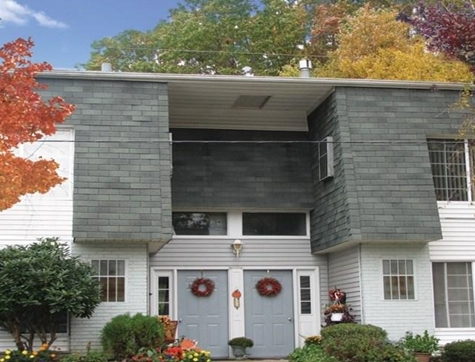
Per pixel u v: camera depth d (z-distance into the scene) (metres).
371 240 15.47
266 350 17.73
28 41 10.46
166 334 14.97
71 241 15.04
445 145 16.81
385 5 30.73
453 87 16.77
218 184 18.00
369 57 25.75
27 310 13.68
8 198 10.48
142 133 15.65
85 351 14.66
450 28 13.80
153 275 17.66
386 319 15.66
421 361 14.98
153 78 15.98
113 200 15.04
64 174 15.23
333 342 14.20
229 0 33.56
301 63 17.67
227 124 18.78
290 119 18.83
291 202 18.06
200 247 17.97
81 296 13.57
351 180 15.87
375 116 16.47
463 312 16.31
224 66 31.70
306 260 18.19
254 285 18.03
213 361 17.00
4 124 10.27
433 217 15.77
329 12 32.03
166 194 15.27
